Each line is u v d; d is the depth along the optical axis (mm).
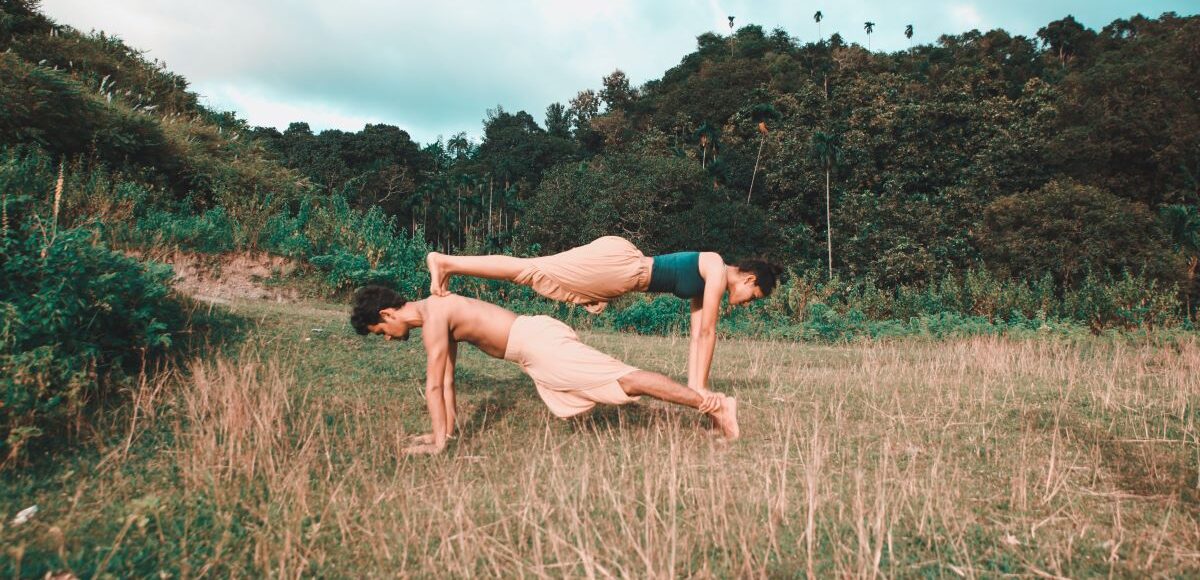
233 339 5910
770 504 3057
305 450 3691
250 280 10219
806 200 47406
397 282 10648
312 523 2979
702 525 2912
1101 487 3350
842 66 62531
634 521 2934
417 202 60875
